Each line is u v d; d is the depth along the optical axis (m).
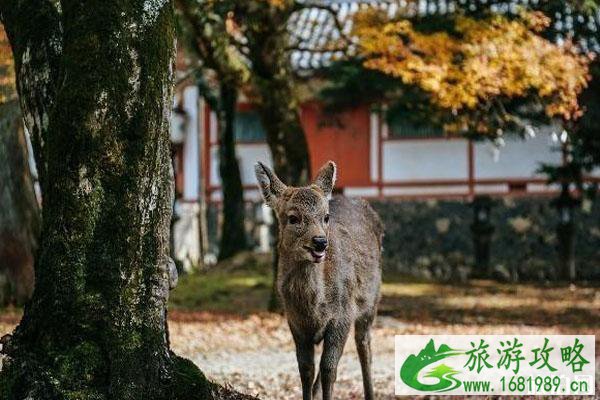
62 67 6.17
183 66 21.61
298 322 7.59
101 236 5.96
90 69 5.95
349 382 11.00
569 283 25.84
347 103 24.72
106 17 5.97
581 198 25.73
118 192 5.97
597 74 19.12
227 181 27.39
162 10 6.13
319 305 7.52
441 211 28.25
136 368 6.02
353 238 8.51
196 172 29.72
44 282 6.02
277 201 7.77
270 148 17.52
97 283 5.95
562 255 26.77
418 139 28.67
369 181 28.89
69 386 5.80
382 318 17.78
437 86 15.14
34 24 7.05
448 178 28.52
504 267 27.45
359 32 15.94
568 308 19.86
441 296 22.11
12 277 15.87
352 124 28.95
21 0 7.15
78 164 5.94
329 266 7.64
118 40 5.95
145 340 6.08
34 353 5.93
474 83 15.27
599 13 18.05
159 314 6.19
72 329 5.91
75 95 5.95
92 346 5.90
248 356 13.21
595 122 21.23
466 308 19.81
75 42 6.02
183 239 29.12
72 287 5.93
